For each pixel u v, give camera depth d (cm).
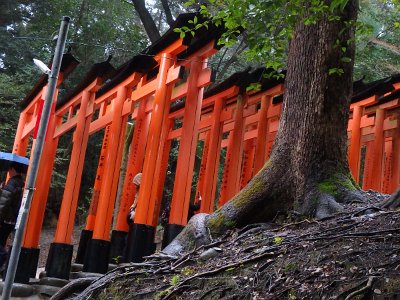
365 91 1017
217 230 562
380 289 330
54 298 566
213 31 709
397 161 1127
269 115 986
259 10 540
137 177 825
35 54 1847
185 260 511
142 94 834
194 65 763
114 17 1803
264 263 426
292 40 621
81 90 855
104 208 782
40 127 371
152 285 491
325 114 578
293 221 541
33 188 366
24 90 1675
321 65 586
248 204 569
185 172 738
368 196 555
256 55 610
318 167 567
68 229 761
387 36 1391
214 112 970
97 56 1827
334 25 591
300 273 389
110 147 809
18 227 360
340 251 396
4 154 723
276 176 576
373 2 1381
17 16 1888
